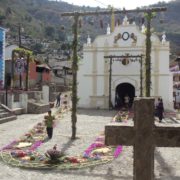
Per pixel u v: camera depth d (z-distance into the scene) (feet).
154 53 148.15
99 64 152.25
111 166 49.24
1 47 144.46
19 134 75.15
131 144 24.45
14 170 46.85
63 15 72.64
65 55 326.44
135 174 23.44
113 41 151.23
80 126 91.25
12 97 111.24
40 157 51.85
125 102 146.20
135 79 149.18
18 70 138.82
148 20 69.21
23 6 550.77
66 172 46.03
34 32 456.45
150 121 23.44
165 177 44.04
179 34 345.31
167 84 147.43
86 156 53.42
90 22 84.07
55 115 112.06
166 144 23.99
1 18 403.13
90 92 152.46
